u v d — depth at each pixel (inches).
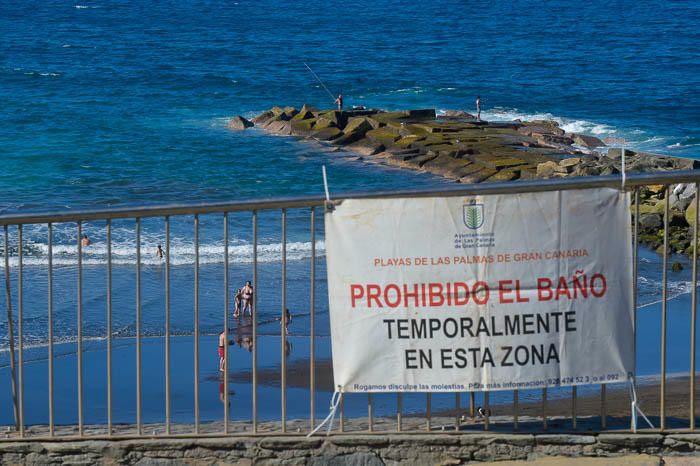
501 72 3420.3
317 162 1990.7
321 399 544.7
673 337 707.4
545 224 265.3
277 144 2170.3
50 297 272.7
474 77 3304.6
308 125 2266.2
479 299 266.7
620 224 267.3
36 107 2632.9
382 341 269.0
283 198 267.4
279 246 1266.0
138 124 2442.2
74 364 685.3
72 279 1073.5
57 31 4261.8
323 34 4370.1
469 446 270.5
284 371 274.2
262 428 286.7
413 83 3147.1
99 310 927.0
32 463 270.4
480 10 5575.8
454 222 264.8
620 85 3213.6
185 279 1080.2
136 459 270.8
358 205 265.6
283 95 2920.8
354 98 2920.8
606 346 269.1
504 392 480.4
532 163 1876.2
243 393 570.6
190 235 1323.8
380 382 270.4
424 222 265.0
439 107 2810.0
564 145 2139.5
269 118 2417.6
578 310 268.1
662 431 271.6
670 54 3944.4
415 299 267.3
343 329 269.6
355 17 5098.4
